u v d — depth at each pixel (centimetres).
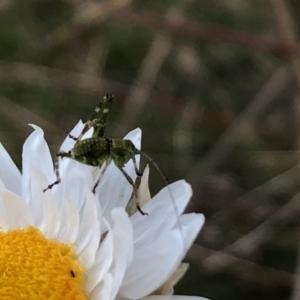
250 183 19
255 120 20
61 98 21
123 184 11
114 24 22
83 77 21
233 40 19
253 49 21
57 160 11
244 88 21
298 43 20
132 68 22
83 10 21
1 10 22
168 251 10
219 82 21
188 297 10
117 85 21
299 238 18
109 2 20
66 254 10
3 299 9
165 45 21
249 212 19
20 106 21
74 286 10
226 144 20
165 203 10
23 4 22
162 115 20
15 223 11
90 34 22
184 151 20
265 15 21
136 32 22
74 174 11
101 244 10
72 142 11
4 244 10
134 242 10
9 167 11
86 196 10
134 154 11
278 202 19
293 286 17
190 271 18
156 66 20
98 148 10
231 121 20
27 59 21
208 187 19
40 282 10
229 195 19
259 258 18
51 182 11
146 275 10
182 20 20
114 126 20
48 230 10
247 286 17
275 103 21
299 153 19
